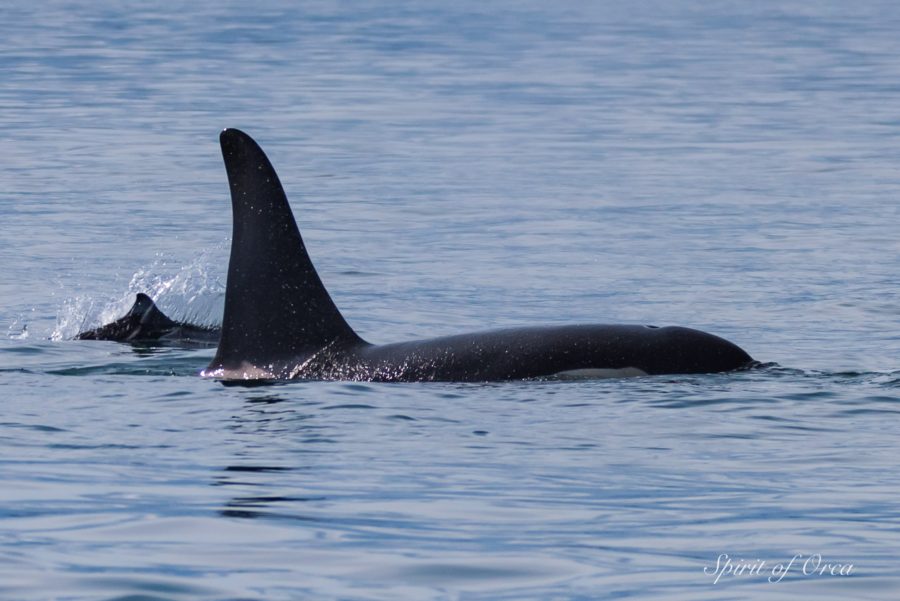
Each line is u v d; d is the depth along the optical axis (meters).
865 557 31.08
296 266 50.09
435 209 99.12
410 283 74.38
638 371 47.62
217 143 132.62
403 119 153.62
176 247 85.00
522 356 47.94
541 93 179.50
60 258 81.06
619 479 37.25
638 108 164.12
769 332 62.22
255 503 35.09
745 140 137.12
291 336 49.78
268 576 30.00
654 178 113.50
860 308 67.25
